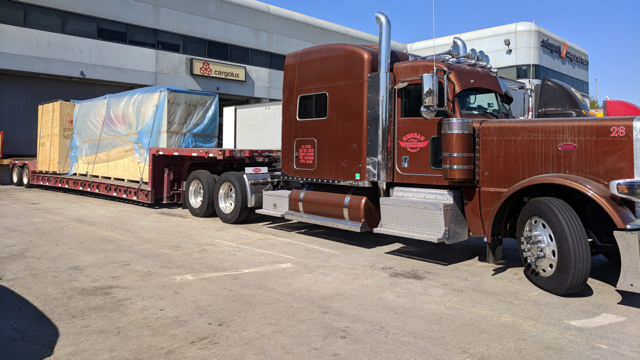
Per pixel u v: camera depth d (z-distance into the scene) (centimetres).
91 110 1359
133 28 2377
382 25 618
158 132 1109
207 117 1179
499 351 344
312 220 720
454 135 548
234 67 2773
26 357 332
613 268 594
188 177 1028
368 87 639
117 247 694
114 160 1241
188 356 334
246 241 748
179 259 623
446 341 362
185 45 2575
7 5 2000
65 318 407
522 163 521
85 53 2222
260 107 1586
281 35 3027
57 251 664
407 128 614
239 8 2800
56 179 1486
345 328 388
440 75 567
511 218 566
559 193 511
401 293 484
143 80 2422
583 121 479
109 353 339
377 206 672
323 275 550
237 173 909
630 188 417
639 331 383
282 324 396
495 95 627
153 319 405
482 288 503
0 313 419
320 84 709
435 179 589
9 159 1872
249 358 331
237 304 445
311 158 727
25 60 2056
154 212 1073
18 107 2188
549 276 474
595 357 334
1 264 590
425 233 572
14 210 1088
